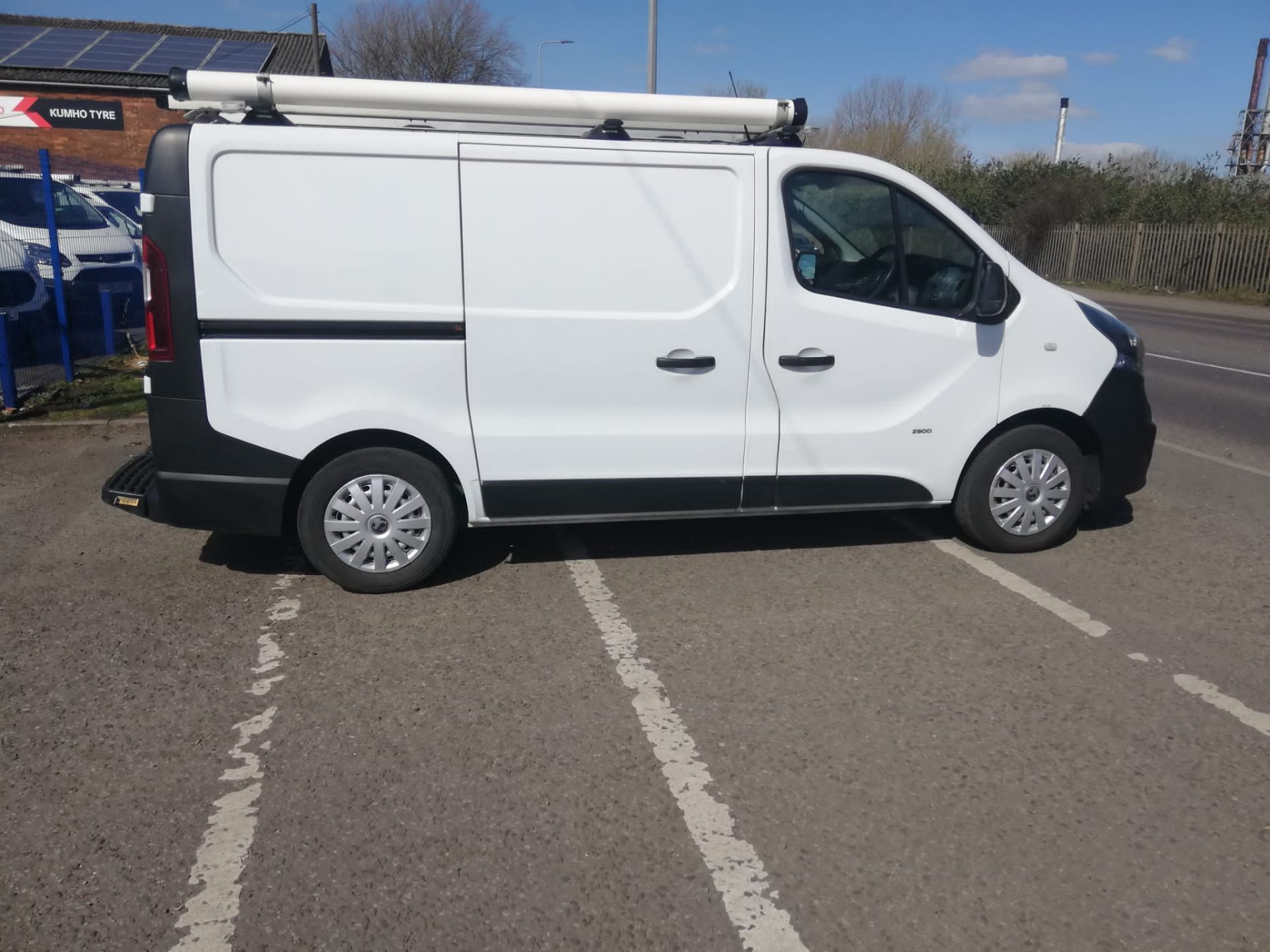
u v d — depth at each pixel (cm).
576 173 458
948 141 4803
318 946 261
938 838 304
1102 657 423
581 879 287
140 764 343
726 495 503
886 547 559
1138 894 280
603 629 450
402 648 431
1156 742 357
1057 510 544
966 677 406
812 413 502
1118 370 536
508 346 464
